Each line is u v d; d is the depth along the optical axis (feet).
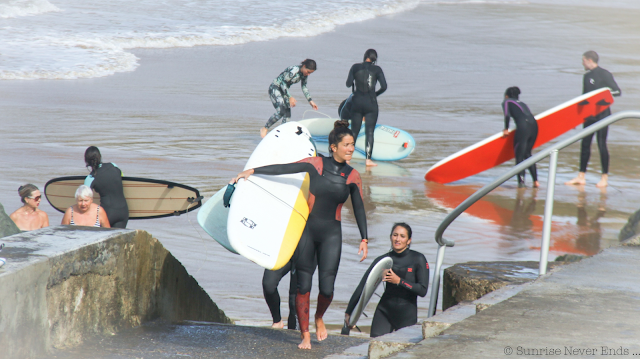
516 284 49.85
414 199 104.78
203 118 156.76
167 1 386.11
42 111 156.15
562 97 191.62
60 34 276.00
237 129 146.82
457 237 86.94
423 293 55.88
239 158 121.80
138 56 247.50
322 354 44.83
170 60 241.96
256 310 66.23
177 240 83.10
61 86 189.98
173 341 45.62
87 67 218.59
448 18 375.45
